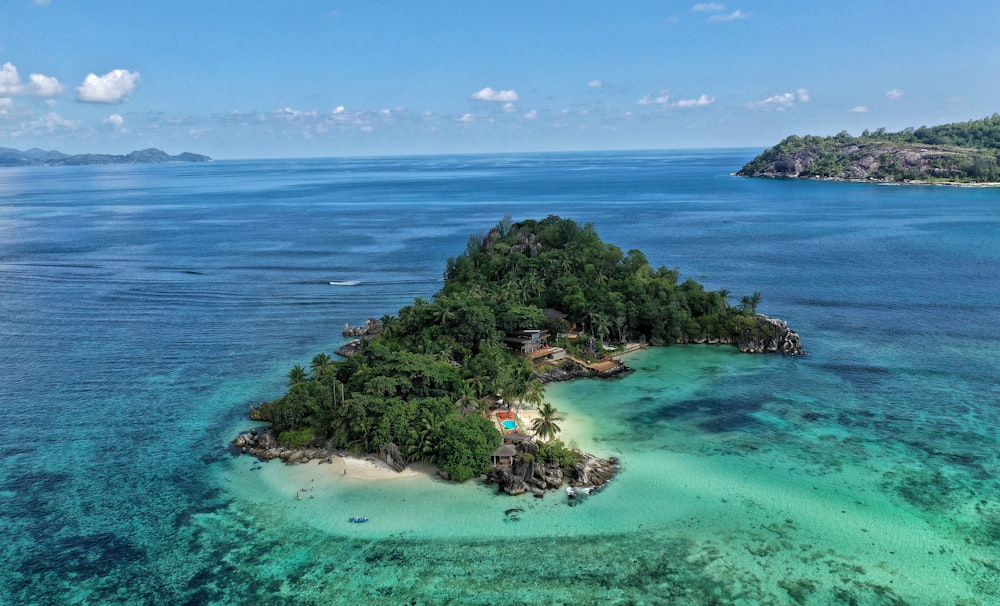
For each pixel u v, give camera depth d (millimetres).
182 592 66250
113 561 71312
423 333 128875
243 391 120500
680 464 89875
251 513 79812
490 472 86750
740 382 120812
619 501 80750
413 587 65938
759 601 63281
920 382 118938
